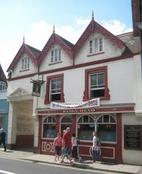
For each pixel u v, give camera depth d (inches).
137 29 783.7
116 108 753.0
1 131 1006.4
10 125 1066.7
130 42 781.3
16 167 627.5
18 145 1083.3
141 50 737.0
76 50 876.6
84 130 828.6
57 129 892.6
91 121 816.9
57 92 920.3
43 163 745.0
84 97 832.3
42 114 936.9
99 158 760.3
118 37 836.0
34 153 944.3
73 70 877.8
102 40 824.9
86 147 812.6
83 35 866.1
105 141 776.9
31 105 1138.7
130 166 691.4
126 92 748.0
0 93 1135.0
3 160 758.5
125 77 756.0
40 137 940.6
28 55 1037.2
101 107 784.3
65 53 911.7
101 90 808.3
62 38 961.5
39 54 997.2
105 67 800.3
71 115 863.1
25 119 1115.9
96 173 596.4
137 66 735.7
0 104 1127.6
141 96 716.0
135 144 714.8
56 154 781.9
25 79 1032.2
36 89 937.5
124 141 734.5
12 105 1074.7
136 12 808.3
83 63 854.5
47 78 950.4
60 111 883.4
